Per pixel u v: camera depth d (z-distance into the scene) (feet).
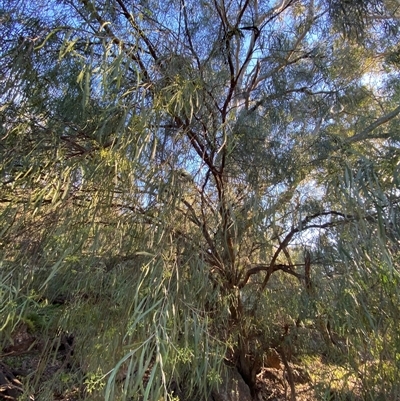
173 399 3.15
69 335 5.89
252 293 6.47
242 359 7.14
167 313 3.38
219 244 5.40
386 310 4.30
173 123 4.75
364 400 4.75
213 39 5.79
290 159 5.73
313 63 7.16
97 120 4.31
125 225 4.47
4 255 4.20
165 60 4.47
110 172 4.05
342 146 4.91
